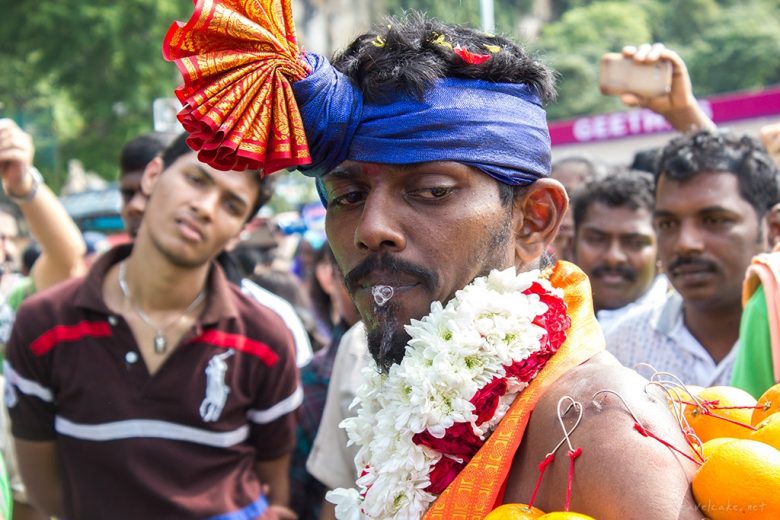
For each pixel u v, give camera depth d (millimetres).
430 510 1163
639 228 3148
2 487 1965
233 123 1162
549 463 1080
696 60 31875
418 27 1285
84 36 17469
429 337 1184
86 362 2428
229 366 2469
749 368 1913
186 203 2426
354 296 1269
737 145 2443
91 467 2412
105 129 19203
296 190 14445
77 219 11578
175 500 2377
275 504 2656
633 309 2664
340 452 2492
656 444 1018
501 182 1232
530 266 1326
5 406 2682
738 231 2371
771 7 34500
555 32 32312
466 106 1203
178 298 2480
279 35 1195
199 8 1159
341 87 1208
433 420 1180
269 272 4332
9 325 3488
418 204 1207
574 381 1142
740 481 958
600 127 12742
